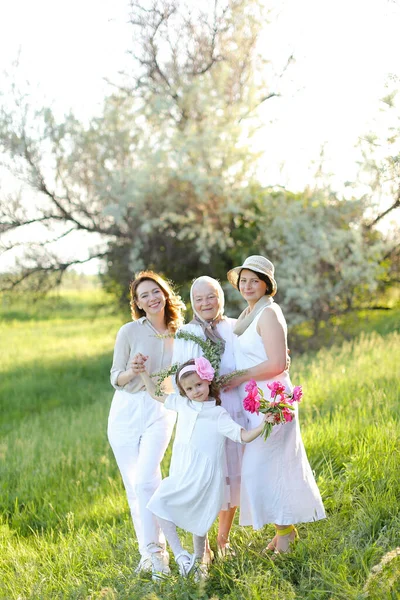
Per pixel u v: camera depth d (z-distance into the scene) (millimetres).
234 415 4172
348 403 7398
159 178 14562
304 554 3943
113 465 7652
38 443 9258
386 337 13125
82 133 14914
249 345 4094
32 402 13352
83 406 12336
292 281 14047
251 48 15016
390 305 15875
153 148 14688
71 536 5266
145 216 14672
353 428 6023
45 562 4895
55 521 6223
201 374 3865
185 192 14789
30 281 15961
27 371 16125
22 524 6281
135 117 14945
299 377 10102
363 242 14312
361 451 5219
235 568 3992
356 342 13969
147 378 4359
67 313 28172
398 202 12766
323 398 7926
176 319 4746
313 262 14211
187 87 14797
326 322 14867
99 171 15016
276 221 14281
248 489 3994
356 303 15188
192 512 3984
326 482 5004
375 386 7820
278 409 3750
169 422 4578
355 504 4539
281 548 4121
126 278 15648
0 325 26938
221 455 3996
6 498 6965
